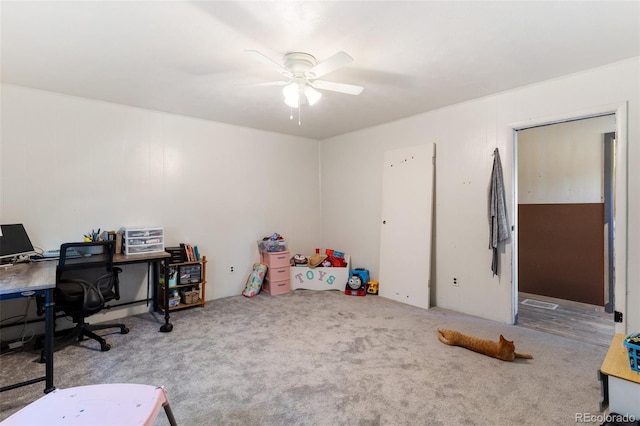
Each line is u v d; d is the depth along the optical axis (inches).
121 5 71.3
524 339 114.7
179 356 102.7
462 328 125.2
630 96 100.9
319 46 90.4
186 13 74.5
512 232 129.3
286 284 181.5
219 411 74.8
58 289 103.7
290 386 85.0
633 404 53.9
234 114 156.5
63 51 93.0
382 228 172.7
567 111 113.1
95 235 130.6
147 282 147.9
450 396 80.1
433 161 152.6
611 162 153.3
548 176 170.2
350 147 194.9
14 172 118.8
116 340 115.4
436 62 101.6
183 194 159.3
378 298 168.4
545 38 87.1
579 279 160.1
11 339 116.4
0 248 104.2
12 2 69.7
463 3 71.4
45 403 50.5
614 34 85.1
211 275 168.9
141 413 48.8
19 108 119.5
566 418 71.7
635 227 100.5
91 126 134.2
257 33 83.4
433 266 154.6
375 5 71.7
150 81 115.3
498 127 131.0
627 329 101.5
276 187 194.9
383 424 70.2
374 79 115.2
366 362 97.7
